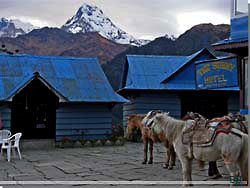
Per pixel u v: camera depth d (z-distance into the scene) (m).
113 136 15.70
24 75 15.58
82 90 15.66
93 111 15.87
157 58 19.50
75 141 14.85
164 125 6.06
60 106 15.34
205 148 5.11
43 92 15.88
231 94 18.12
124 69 19.78
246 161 4.85
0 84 14.72
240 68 8.47
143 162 9.06
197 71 9.41
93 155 11.43
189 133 5.44
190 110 17.84
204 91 17.83
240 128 5.91
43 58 17.25
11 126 15.43
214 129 5.09
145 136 9.04
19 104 15.66
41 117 16.00
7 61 16.33
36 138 15.75
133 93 17.62
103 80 16.72
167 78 17.44
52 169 8.27
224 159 4.88
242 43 7.79
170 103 17.58
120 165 8.80
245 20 7.84
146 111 17.25
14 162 9.91
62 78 16.09
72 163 9.33
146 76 17.91
